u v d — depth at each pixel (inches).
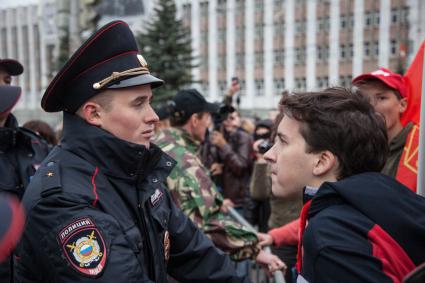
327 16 1261.1
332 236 37.9
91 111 53.9
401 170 76.0
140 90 54.2
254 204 168.1
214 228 89.0
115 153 52.7
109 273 45.4
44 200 48.2
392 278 35.0
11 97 94.7
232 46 1414.9
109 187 52.8
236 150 190.7
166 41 813.2
